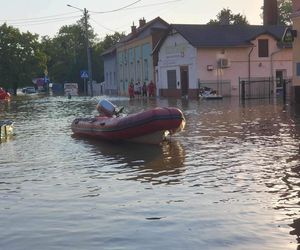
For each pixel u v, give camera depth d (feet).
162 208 24.75
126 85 202.08
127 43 195.83
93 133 53.47
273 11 159.53
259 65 140.87
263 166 34.60
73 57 324.19
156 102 122.83
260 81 130.72
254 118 69.72
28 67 236.02
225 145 45.14
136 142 49.60
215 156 39.40
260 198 26.04
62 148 46.98
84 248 19.57
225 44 136.36
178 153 41.68
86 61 284.61
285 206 24.48
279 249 18.92
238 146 44.21
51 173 34.55
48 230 21.85
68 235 21.12
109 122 50.93
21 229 22.11
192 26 143.74
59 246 19.86
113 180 31.63
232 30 143.64
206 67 136.46
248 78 139.95
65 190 29.17
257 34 138.72
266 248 19.04
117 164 37.47
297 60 98.48
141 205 25.40
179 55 145.59
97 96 189.98
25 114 96.02
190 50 138.92
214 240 20.03
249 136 50.75
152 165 36.58
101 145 48.32
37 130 64.39
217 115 76.59
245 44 137.69
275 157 38.01
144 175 32.96
